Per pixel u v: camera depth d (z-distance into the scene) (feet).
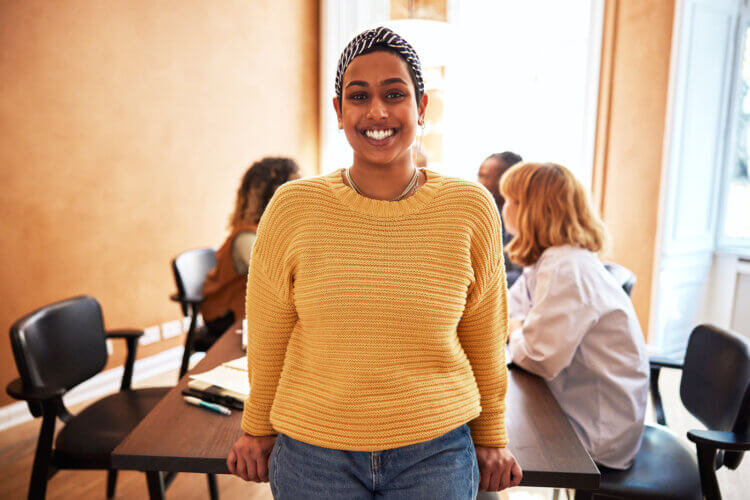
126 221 10.32
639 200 11.64
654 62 11.12
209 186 12.09
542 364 4.52
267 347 2.89
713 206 11.82
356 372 2.55
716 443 3.92
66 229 9.30
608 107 11.96
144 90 10.41
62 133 9.08
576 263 4.66
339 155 15.53
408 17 14.38
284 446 2.74
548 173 4.91
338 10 14.67
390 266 2.54
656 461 4.75
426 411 2.59
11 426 8.63
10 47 8.25
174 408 3.97
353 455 2.58
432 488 2.56
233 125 12.57
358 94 2.58
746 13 11.23
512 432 3.67
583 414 4.71
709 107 11.23
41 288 9.00
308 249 2.58
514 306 5.88
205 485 7.20
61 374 5.65
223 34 12.05
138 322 10.75
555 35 12.98
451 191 2.68
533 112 13.60
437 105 14.60
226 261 7.37
